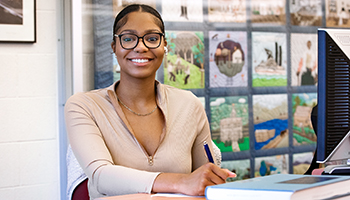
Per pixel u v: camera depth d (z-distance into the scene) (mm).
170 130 1091
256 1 2223
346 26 2430
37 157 1950
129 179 830
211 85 2139
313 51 2355
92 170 902
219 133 2162
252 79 2225
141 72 1033
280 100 2289
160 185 801
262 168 2256
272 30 2260
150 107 1101
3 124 1892
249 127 2225
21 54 1906
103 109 1051
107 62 1912
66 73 1909
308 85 2352
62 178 1942
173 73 2051
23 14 1885
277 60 2275
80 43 1847
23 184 1932
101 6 1896
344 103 959
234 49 2182
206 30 2119
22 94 1918
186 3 2072
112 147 1017
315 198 621
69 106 1045
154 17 1073
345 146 984
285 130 2303
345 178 697
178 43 2057
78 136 982
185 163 1083
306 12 2334
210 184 771
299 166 2338
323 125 955
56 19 1953
